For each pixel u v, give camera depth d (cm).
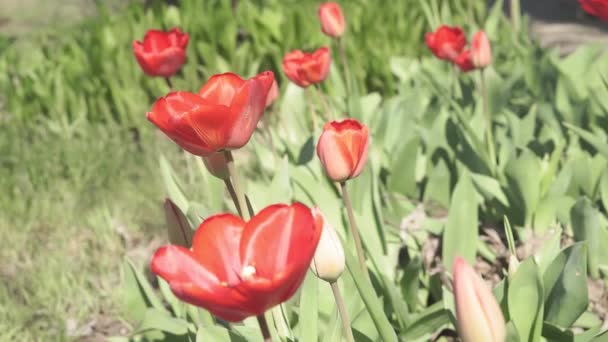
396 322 143
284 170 146
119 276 198
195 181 234
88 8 485
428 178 175
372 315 116
